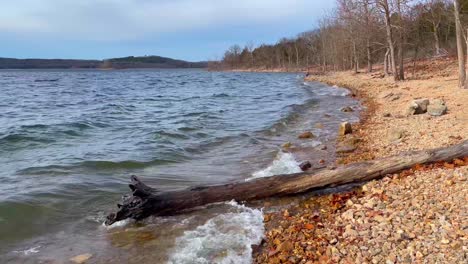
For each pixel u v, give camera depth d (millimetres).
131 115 23094
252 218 6984
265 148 12945
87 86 60312
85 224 7012
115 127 18391
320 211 7062
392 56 32281
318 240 5887
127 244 6195
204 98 35250
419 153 8359
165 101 32875
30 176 9789
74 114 23609
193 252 5836
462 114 14305
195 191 7504
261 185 7801
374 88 30453
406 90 24734
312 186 7836
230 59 173625
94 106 29031
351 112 20578
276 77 86688
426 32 47125
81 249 6082
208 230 6547
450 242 5066
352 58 64375
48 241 6375
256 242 6078
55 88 54469
